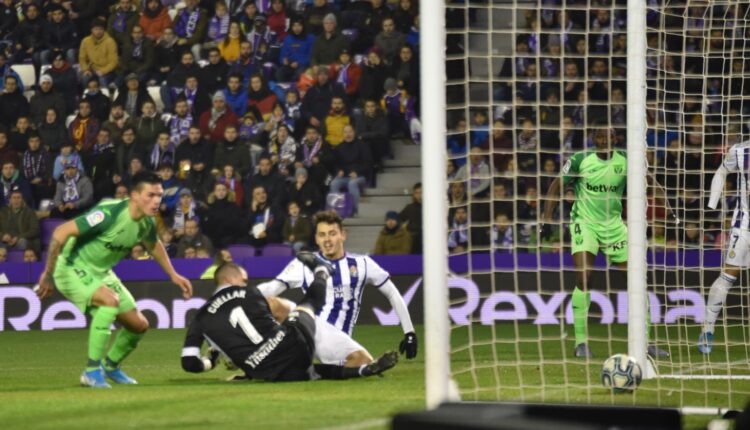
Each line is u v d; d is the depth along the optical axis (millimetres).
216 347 17578
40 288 17203
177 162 39062
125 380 18109
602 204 23297
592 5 39031
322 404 13812
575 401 14844
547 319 33812
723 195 23719
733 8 37438
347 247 38750
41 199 39938
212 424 11852
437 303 13148
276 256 36031
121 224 17266
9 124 41594
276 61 42688
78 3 45375
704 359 22500
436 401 13062
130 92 40969
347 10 42969
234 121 40062
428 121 13250
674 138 35844
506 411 8555
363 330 32375
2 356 25312
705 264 33031
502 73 38781
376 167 39969
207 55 43875
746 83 37219
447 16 40719
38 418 12508
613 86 38188
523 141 37156
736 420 8352
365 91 40938
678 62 37344
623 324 33344
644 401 14906
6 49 45094
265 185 37656
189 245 36312
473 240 35406
